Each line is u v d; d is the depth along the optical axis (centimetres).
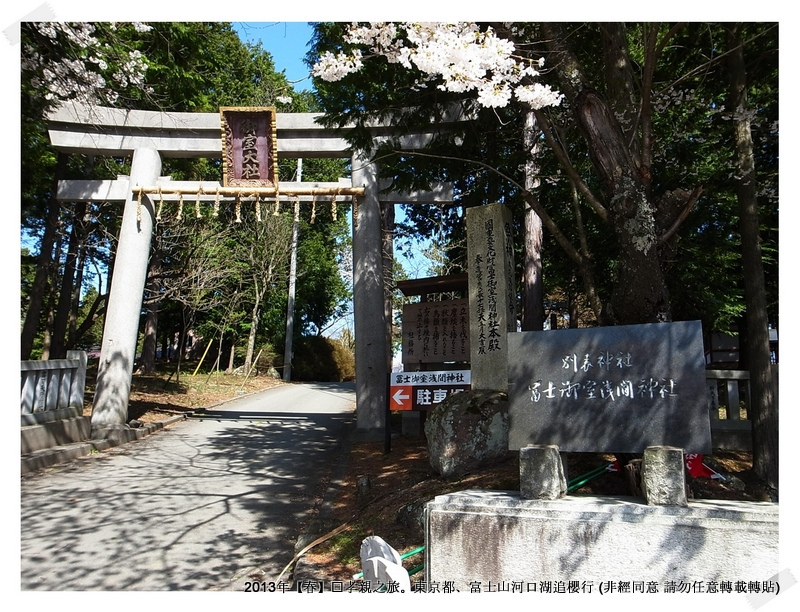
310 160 2812
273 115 1025
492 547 378
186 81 1260
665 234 501
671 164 893
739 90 663
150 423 1211
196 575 478
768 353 623
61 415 958
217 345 2923
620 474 473
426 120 904
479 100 511
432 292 1053
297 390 2280
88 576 471
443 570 387
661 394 380
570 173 542
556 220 1174
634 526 355
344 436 1148
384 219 1731
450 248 1617
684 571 344
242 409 1600
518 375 418
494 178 941
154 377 1986
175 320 2836
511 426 413
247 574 482
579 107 512
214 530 592
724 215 1108
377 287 1115
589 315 1978
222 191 1065
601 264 1158
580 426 395
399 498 597
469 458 623
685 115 817
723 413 984
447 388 877
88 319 1530
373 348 1101
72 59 857
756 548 335
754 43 722
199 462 909
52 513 631
